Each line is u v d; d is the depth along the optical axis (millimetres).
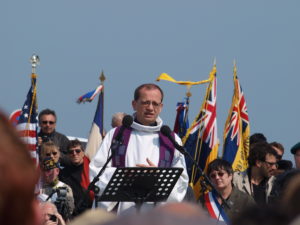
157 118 24484
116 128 24297
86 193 22188
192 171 33719
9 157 4281
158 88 24297
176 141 24172
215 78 36500
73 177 31266
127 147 23859
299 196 5430
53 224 21031
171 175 20906
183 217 4441
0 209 4246
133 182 20781
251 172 30000
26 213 4312
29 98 33875
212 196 26891
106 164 22266
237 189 27047
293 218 4594
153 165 22750
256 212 4559
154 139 24078
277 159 30250
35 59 34438
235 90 37688
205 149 36156
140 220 4426
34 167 4367
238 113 37469
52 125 35812
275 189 29047
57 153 27969
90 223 5289
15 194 4273
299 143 33844
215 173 26656
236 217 4625
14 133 4371
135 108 24406
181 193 23344
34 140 33500
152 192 21000
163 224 4371
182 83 33312
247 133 37562
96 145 36906
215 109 36406
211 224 4449
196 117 36438
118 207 23141
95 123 37375
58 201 23203
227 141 37156
